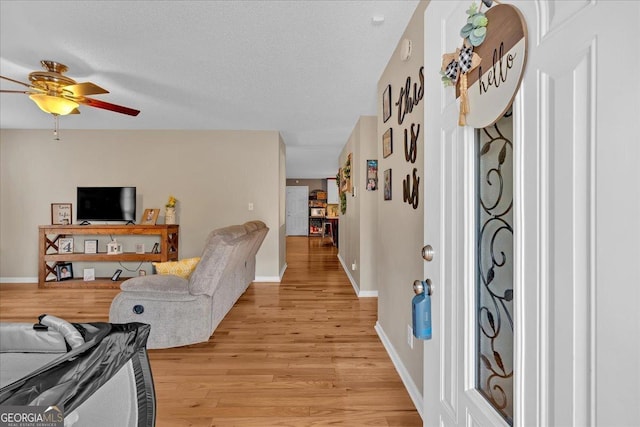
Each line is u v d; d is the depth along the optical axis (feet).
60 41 7.73
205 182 16.57
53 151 16.28
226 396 6.55
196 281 8.67
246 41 7.73
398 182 7.55
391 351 8.11
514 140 2.35
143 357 3.18
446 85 3.25
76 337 3.12
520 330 2.31
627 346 1.55
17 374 3.25
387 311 8.68
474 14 2.71
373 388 6.84
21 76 9.64
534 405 2.17
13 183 16.24
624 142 1.55
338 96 11.50
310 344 9.03
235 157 16.61
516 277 2.35
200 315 8.75
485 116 2.63
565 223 1.91
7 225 16.22
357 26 7.08
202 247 16.53
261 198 16.66
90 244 15.93
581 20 1.78
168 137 16.48
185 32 7.36
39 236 14.98
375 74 9.57
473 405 2.93
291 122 14.96
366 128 13.73
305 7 6.44
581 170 1.80
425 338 3.73
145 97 11.60
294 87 10.63
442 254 3.51
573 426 1.85
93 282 15.29
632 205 1.52
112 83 10.30
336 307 12.41
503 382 2.66
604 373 1.66
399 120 7.45
